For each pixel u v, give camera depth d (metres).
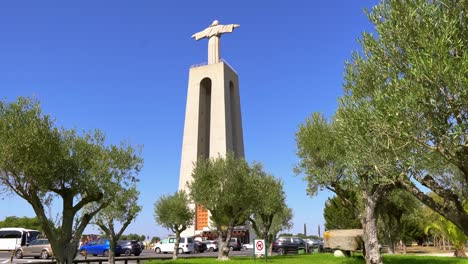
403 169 11.42
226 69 103.31
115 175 23.31
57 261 20.94
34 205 20.25
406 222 50.34
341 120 13.12
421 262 27.80
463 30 10.09
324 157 26.02
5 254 49.81
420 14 10.38
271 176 43.22
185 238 60.56
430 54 9.45
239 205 36.41
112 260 30.53
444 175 18.75
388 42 11.12
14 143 19.02
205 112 104.31
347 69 13.27
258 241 31.38
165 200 46.88
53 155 20.77
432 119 9.70
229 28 103.94
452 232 36.69
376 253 23.66
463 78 8.84
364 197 24.31
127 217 31.31
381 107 10.41
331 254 39.69
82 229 22.20
